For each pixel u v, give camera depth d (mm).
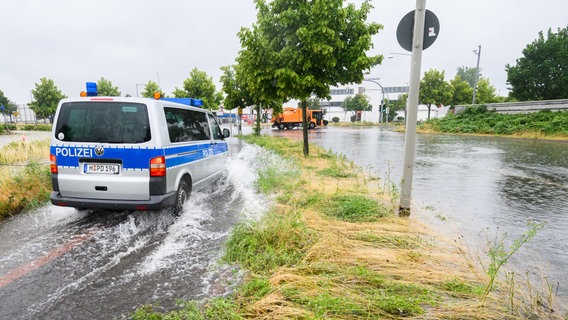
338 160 10930
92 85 4664
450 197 6141
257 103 21047
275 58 9172
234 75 20922
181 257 3506
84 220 4723
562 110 24391
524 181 7719
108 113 4332
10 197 5027
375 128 44000
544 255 3559
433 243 3803
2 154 10430
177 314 2473
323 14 8844
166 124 4645
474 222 4660
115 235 4164
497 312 2441
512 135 24172
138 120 4312
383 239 3809
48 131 37281
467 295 2631
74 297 2756
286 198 5777
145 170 4270
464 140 21078
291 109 42094
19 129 40812
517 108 27781
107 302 2684
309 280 2783
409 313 2402
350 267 3057
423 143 18844
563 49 27422
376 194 6121
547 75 28141
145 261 3418
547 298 2674
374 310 2408
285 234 3703
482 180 7824
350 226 4254
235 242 3609
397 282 2781
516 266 3277
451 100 46375
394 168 9570
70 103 4402
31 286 2922
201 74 25984
